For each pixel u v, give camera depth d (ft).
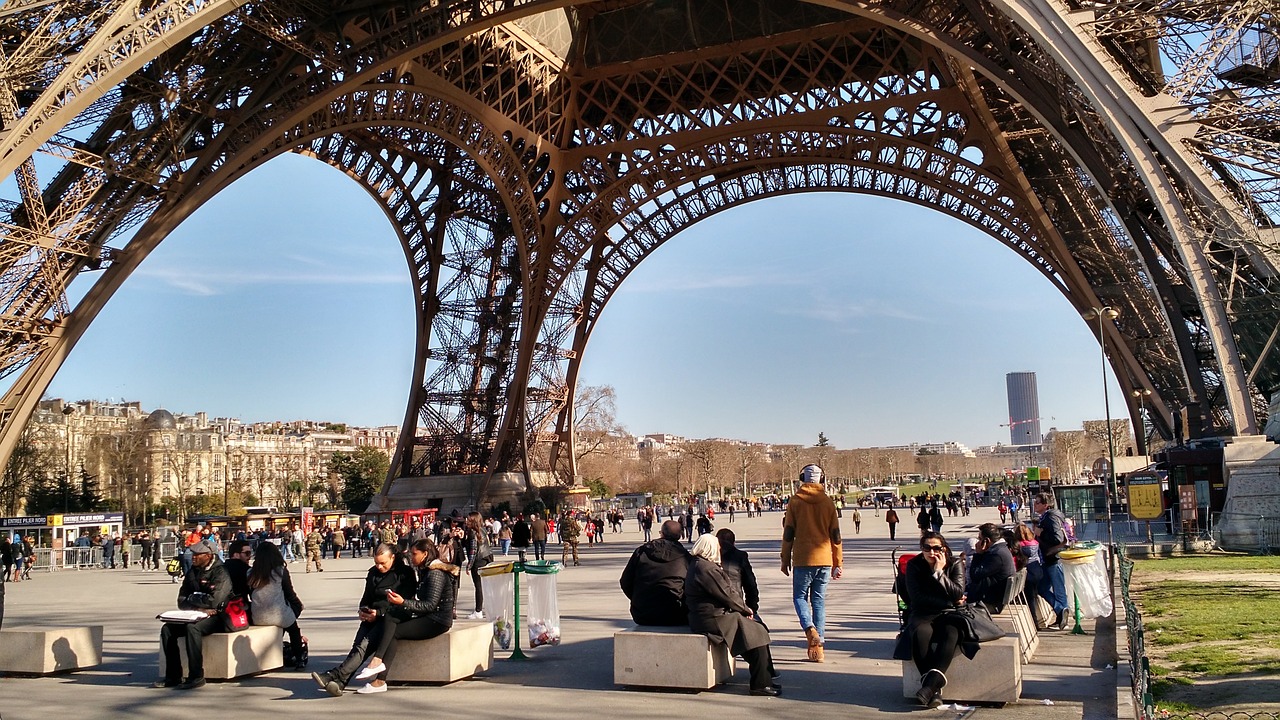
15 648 66.23
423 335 285.23
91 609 122.52
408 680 59.98
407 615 58.08
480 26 151.43
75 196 137.69
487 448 289.94
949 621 50.98
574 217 255.09
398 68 169.89
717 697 53.67
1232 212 107.65
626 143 236.84
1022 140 218.59
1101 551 84.89
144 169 138.62
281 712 51.93
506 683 59.47
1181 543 142.31
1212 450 170.60
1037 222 219.61
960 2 148.87
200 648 60.44
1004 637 52.54
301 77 150.51
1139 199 160.35
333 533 256.93
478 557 93.35
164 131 141.59
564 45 223.92
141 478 568.82
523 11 149.28
